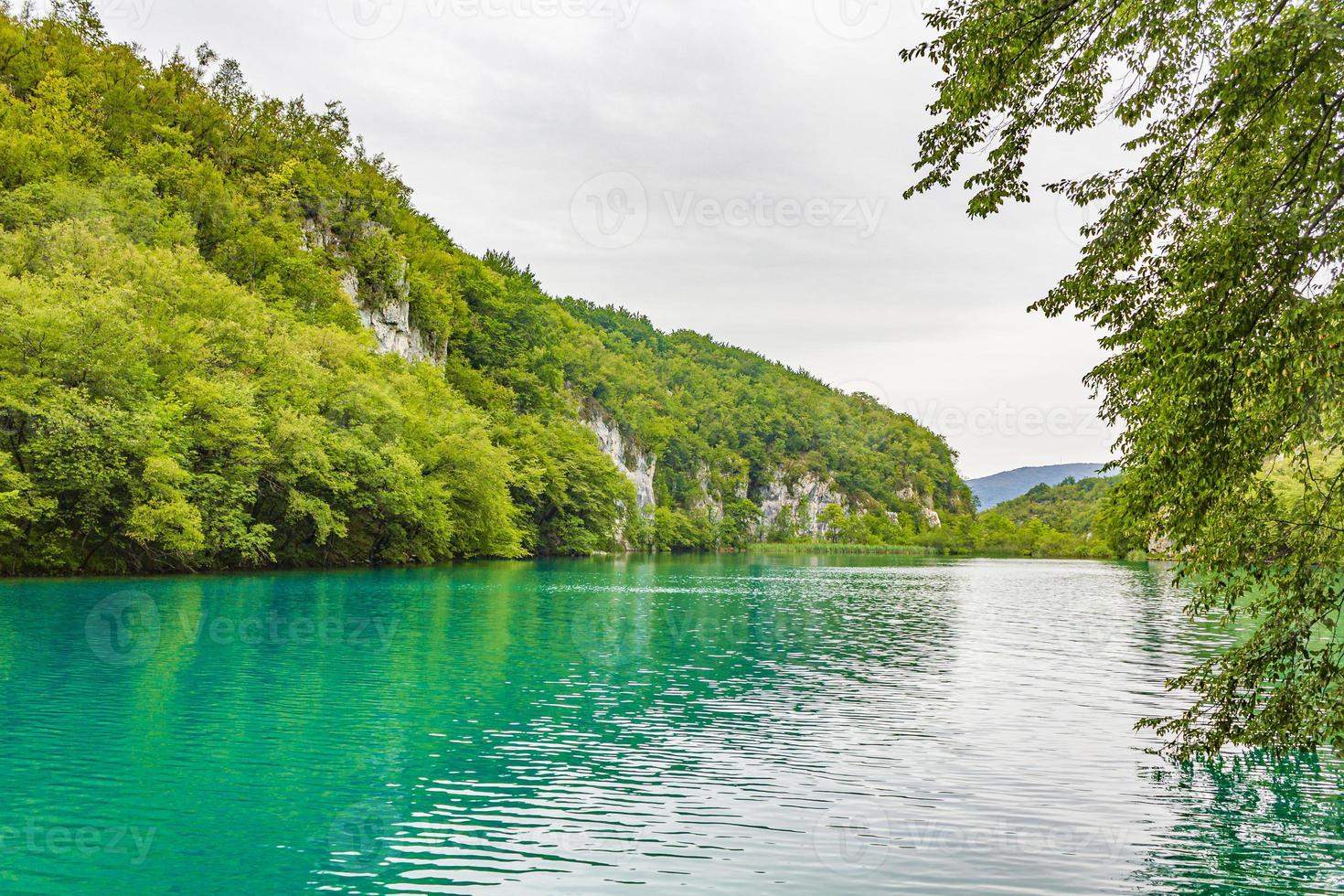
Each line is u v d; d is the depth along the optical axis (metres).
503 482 89.44
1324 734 12.52
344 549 74.06
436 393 99.25
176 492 49.75
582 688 25.08
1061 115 12.56
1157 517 12.95
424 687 24.59
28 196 65.94
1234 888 12.16
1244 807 15.54
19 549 48.84
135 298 57.84
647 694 24.50
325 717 20.83
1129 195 12.57
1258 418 11.02
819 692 25.30
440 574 67.44
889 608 53.69
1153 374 12.16
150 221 79.25
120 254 60.53
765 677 27.53
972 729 20.98
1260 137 10.84
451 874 12.14
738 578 82.94
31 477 46.94
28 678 24.00
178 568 55.97
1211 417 10.88
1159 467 11.73
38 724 19.47
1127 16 11.55
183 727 19.55
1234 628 42.78
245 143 115.88
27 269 56.62
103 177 82.56
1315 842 13.93
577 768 17.27
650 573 85.38
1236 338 10.51
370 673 26.23
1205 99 11.47
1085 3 11.50
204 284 67.50
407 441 80.06
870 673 28.78
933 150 12.95
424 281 125.06
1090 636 39.56
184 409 54.56
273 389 65.12
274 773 16.55
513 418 122.56
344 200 118.56
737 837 13.75
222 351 64.06
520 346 153.50
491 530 92.62
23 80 92.12
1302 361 10.34
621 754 18.28
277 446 61.59
